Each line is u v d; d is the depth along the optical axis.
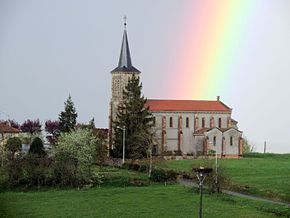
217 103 175.75
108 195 74.56
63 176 84.06
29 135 158.12
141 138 133.25
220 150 158.25
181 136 167.75
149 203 66.94
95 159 104.56
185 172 101.81
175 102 171.75
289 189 80.50
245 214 59.31
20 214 59.22
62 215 58.56
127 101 149.38
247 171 109.19
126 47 176.88
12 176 82.81
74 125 147.12
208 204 66.31
